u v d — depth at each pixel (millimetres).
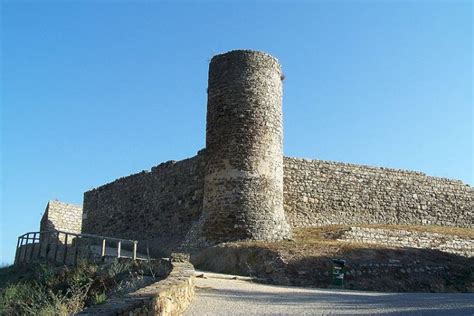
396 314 10562
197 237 23766
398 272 19891
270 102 24969
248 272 19906
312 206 30094
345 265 19578
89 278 18094
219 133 24484
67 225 43812
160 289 9570
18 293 18219
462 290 19562
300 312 10820
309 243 22031
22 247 27969
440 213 34031
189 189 29000
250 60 24969
